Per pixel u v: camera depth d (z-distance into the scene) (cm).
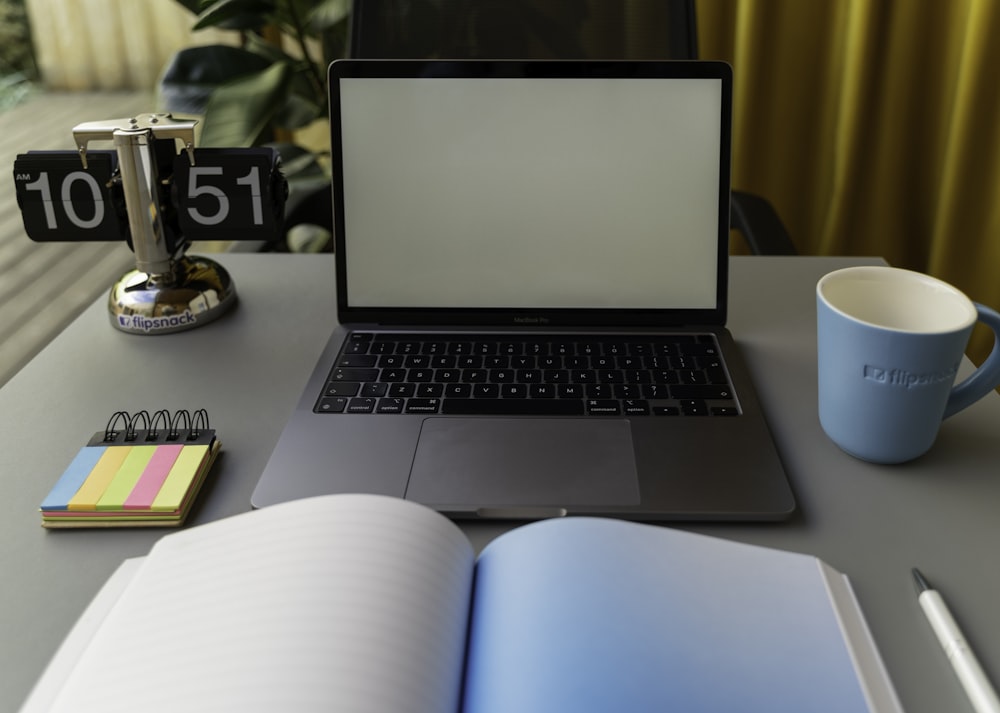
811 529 55
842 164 174
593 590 45
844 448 62
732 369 70
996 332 58
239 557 45
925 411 57
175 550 47
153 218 78
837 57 171
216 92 141
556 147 76
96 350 77
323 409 66
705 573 47
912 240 183
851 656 43
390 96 75
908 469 60
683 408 66
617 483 58
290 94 158
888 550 53
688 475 58
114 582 48
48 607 49
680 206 76
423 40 114
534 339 75
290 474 59
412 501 56
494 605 45
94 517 55
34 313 261
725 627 43
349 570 43
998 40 155
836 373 59
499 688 39
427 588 44
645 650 41
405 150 76
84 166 75
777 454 61
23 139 383
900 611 49
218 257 96
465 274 77
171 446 61
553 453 61
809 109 178
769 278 91
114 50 443
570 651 41
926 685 44
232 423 66
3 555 53
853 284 62
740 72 172
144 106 428
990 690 43
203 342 78
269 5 150
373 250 77
